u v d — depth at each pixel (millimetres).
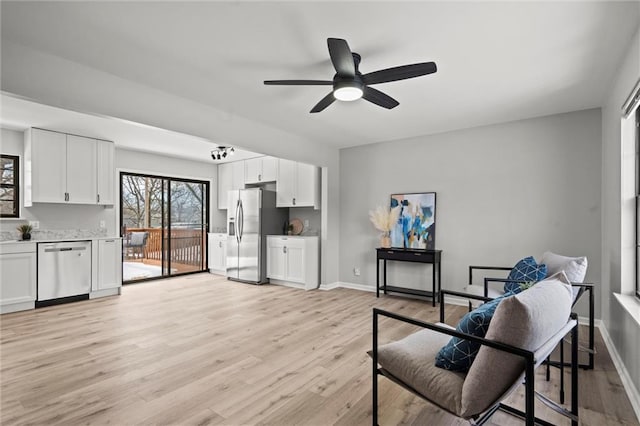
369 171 5176
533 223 3838
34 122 4039
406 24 2008
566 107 3486
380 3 1816
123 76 2715
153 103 2945
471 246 4246
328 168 5297
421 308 4168
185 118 3197
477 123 4070
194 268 6797
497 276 4055
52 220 4695
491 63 2498
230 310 4055
